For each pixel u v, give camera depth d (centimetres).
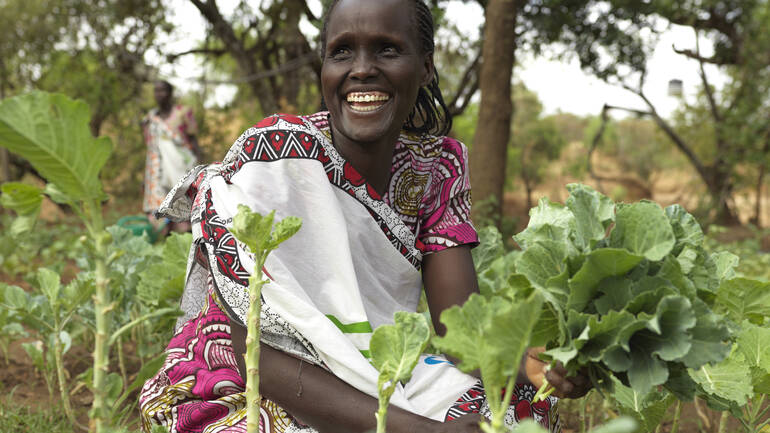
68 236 696
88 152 87
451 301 178
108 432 94
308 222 161
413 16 163
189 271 189
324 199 161
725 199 1447
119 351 263
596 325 104
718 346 106
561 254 115
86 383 93
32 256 529
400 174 180
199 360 176
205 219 160
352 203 167
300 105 1301
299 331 145
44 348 290
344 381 144
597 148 4016
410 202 182
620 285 108
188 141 702
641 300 107
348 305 157
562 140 2872
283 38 1207
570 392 121
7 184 89
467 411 150
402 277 177
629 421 62
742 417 162
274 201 157
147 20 1227
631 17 1016
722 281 159
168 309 96
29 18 1166
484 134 663
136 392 257
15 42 1177
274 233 103
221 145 1400
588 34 1048
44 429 221
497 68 654
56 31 1191
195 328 181
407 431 140
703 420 259
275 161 159
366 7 157
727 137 1377
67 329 277
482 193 659
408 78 161
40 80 1259
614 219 116
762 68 1335
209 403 165
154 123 689
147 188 695
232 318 150
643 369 106
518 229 977
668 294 106
